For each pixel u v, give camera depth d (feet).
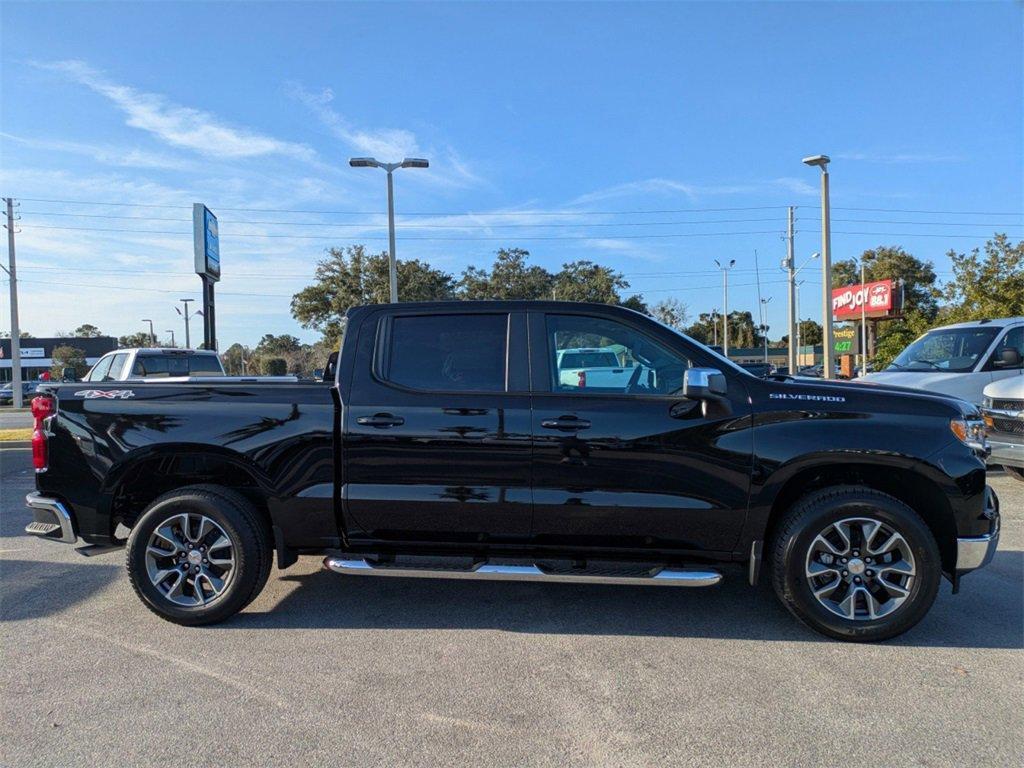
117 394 13.67
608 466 12.57
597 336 13.32
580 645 12.41
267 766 8.72
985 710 10.03
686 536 12.66
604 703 10.29
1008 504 23.91
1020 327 30.68
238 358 220.02
